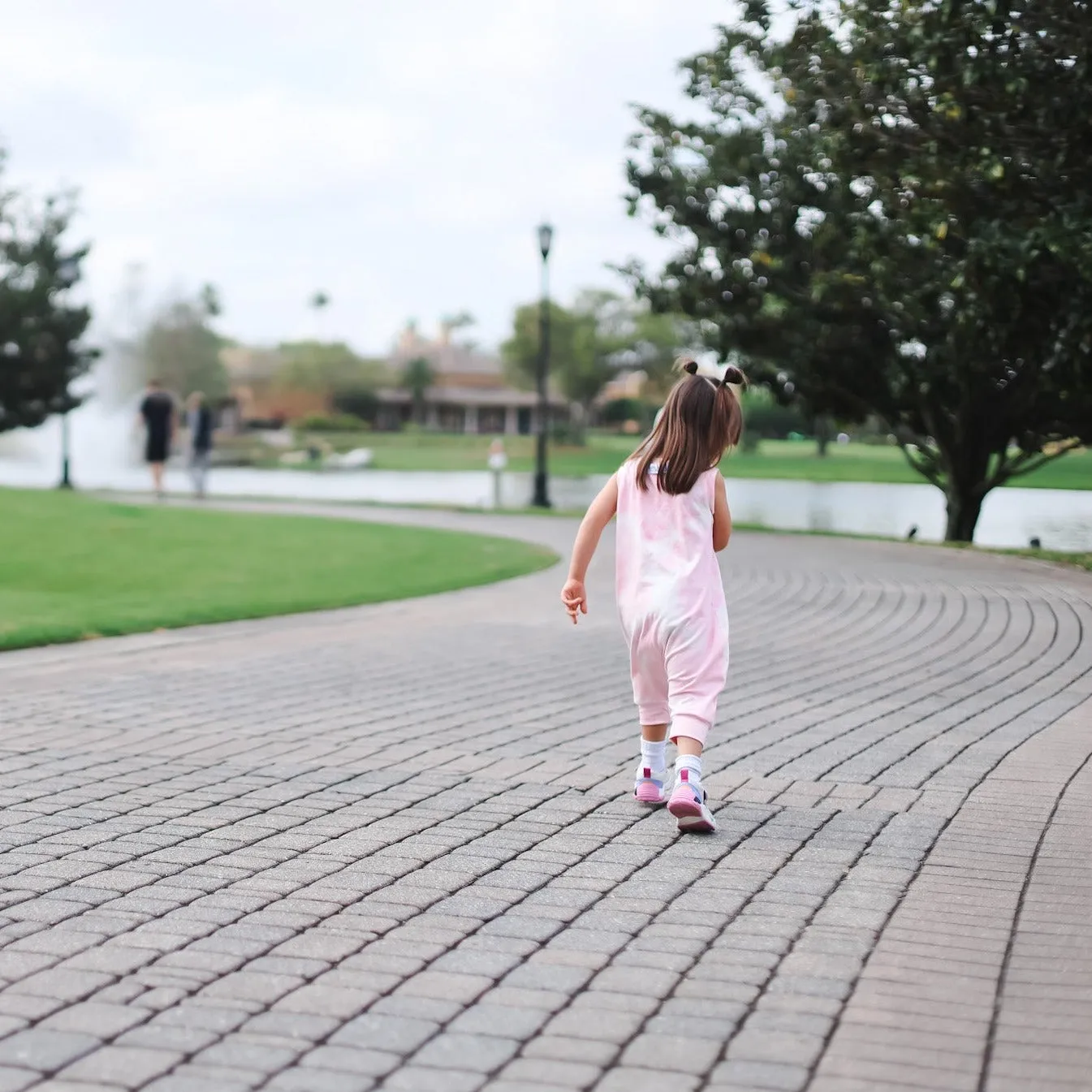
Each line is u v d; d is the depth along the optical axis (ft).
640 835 16.97
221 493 101.35
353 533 64.54
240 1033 10.91
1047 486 125.80
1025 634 35.65
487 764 20.84
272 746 21.97
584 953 12.81
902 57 44.70
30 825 17.19
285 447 269.23
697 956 12.76
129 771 20.15
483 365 421.59
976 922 13.82
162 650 32.04
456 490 124.47
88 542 56.03
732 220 68.95
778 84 62.75
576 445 286.25
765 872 15.47
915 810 18.29
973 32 41.88
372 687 27.58
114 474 154.61
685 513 17.61
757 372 73.26
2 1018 11.14
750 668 30.27
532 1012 11.37
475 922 13.69
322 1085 10.00
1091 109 42.04
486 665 30.50
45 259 115.75
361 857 15.94
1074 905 14.40
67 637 32.96
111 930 13.32
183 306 349.82
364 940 13.11
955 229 48.19
